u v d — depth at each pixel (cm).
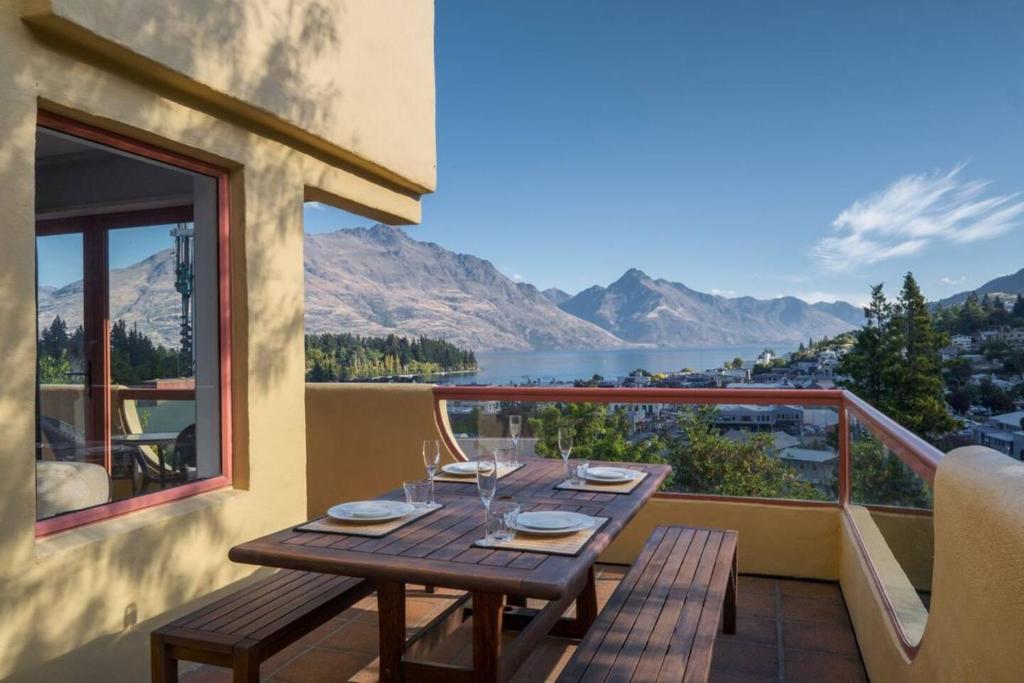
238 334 383
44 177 321
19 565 263
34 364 269
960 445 217
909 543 255
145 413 350
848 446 438
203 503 355
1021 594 134
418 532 268
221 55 343
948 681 184
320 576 308
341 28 443
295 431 414
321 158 448
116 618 303
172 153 350
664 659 228
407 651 291
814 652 353
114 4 284
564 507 305
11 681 259
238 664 238
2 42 256
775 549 463
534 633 305
